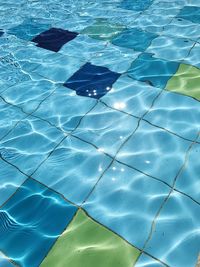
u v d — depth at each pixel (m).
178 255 0.68
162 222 0.74
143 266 0.66
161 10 1.51
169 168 0.85
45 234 0.74
